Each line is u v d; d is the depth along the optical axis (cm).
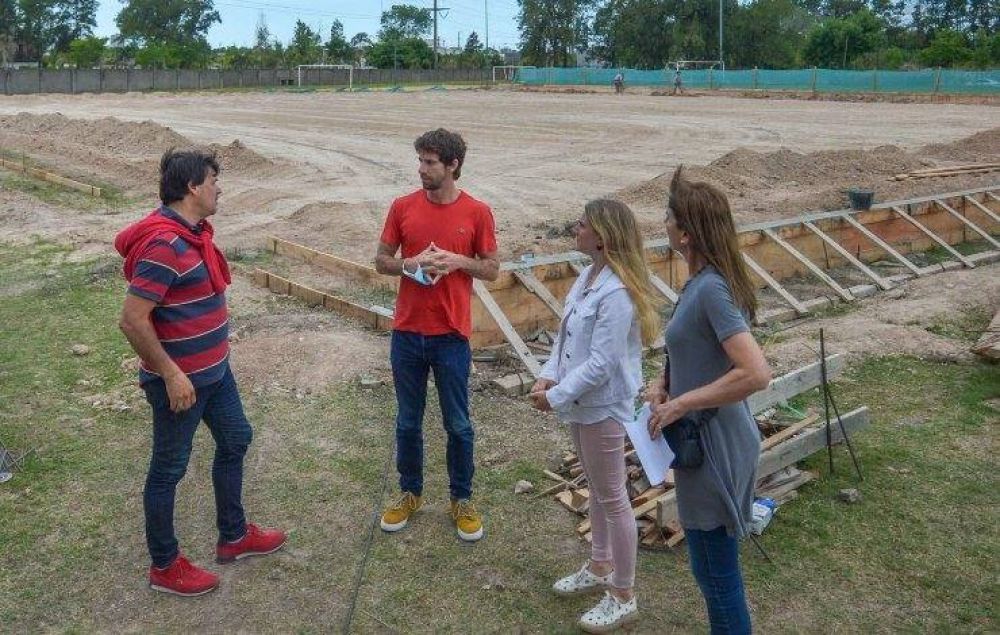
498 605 396
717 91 5066
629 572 371
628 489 472
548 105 4250
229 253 1104
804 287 1023
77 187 1638
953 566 427
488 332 772
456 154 420
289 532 454
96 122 2391
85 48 7838
